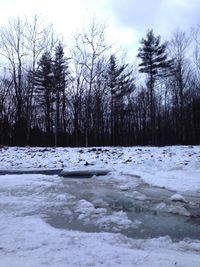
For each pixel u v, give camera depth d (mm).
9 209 7312
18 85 36875
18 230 5734
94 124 41781
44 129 47750
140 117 51969
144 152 18531
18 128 35469
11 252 4672
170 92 47031
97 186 10164
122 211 7344
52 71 36719
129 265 4184
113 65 42031
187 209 7582
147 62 40406
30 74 36312
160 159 15914
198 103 44250
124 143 49719
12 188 9508
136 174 12117
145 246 5078
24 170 14203
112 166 14445
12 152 20062
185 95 43844
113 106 44344
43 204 7781
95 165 15164
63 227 6090
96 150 19719
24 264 4176
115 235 5551
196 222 6590
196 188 9594
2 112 37375
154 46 40312
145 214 7156
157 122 49438
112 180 11195
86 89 35906
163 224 6434
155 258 4441
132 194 9055
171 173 12109
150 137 49469
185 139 43531
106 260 4348
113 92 43000
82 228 6070
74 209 7391
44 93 39719
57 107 36312
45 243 5059
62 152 19406
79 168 14016
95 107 37344
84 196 8781
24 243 5059
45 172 13797
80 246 4910
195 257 4578
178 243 5270
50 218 6668
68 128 45188
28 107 32844
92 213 7090
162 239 5434
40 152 19719
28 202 7918
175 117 47344
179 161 15156
